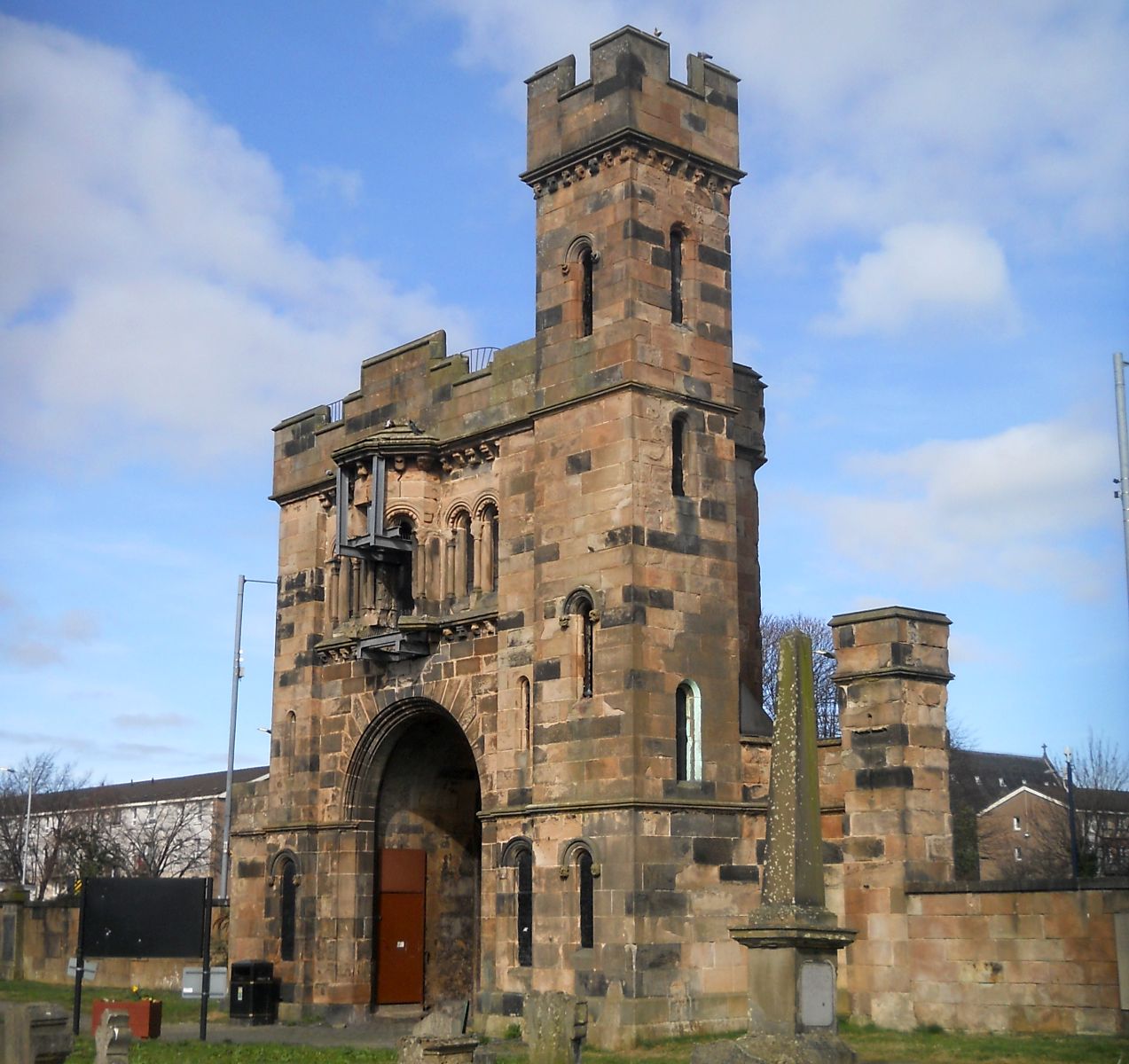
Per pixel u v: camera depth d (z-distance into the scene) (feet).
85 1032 125.18
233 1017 141.69
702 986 117.50
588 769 119.75
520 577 129.39
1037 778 380.37
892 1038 108.37
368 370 149.28
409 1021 140.87
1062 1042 101.40
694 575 124.06
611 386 123.13
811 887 78.79
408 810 148.97
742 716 132.87
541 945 120.57
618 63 127.65
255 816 156.35
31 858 353.92
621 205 125.80
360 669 145.18
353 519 141.69
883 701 120.16
